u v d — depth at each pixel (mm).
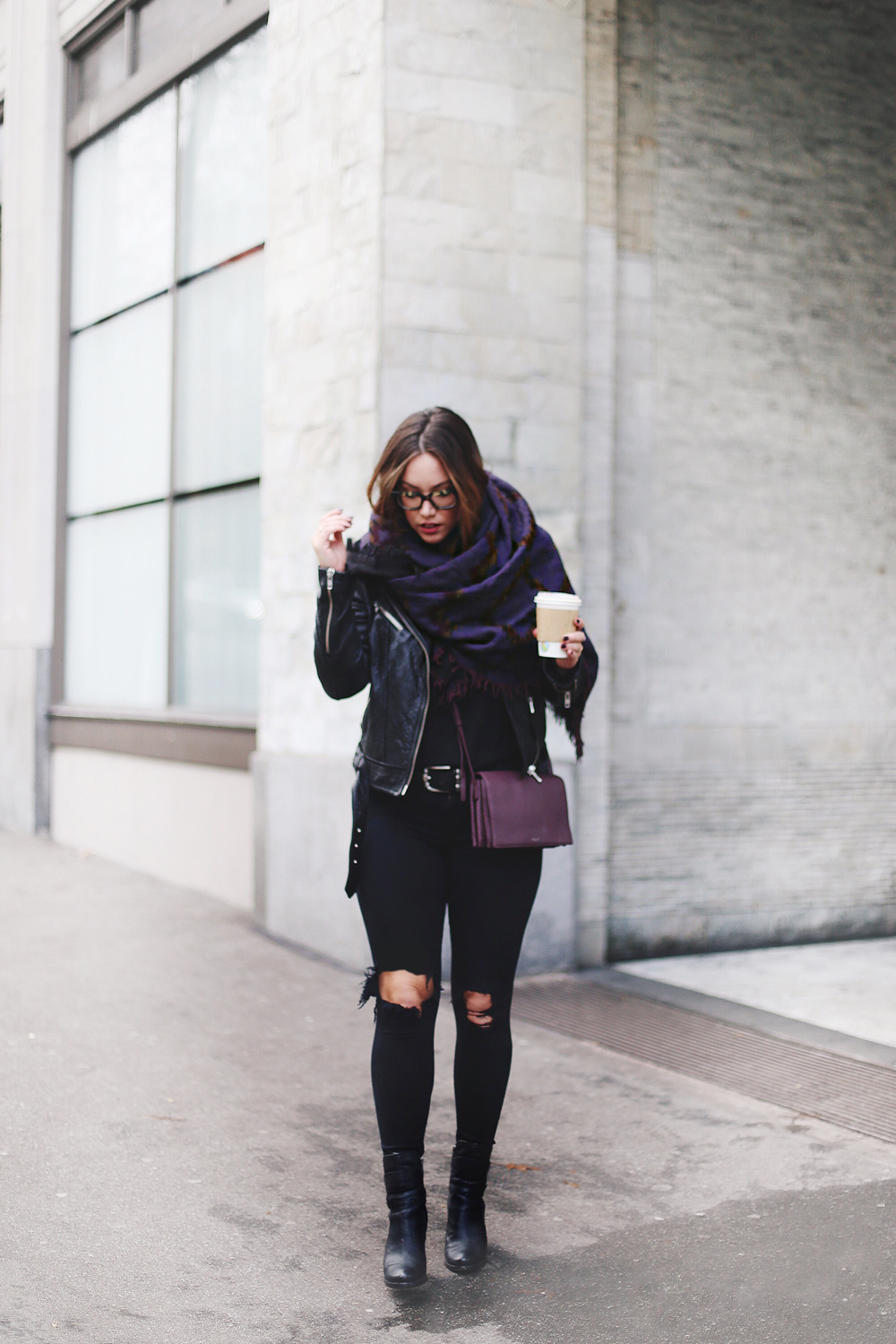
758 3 6379
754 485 6418
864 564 6707
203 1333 2600
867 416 6715
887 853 6727
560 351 5848
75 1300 2729
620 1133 3803
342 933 5711
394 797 2840
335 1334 2609
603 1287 2828
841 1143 3723
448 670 2801
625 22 6078
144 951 5910
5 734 9648
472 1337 2605
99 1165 3480
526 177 5773
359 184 5613
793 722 6500
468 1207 2926
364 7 5586
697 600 6277
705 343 6297
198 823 7320
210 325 7473
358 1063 4402
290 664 6180
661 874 6172
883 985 5633
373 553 2857
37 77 9219
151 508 8156
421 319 5562
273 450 6281
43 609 9242
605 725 5984
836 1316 2684
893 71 6727
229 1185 3365
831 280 6605
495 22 5699
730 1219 3191
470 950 2885
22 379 9461
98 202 8805
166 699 7980
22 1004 5027
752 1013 5113
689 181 6246
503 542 2881
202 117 7520
